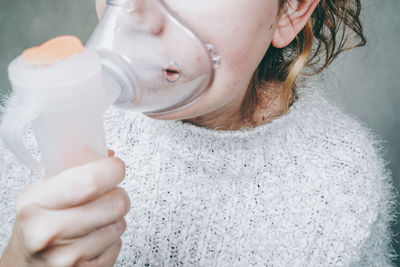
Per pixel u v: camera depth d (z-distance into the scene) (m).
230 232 0.77
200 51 0.52
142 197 0.76
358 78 1.85
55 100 0.36
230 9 0.54
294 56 0.86
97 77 0.37
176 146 0.77
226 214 0.77
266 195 0.79
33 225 0.42
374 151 0.88
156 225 0.76
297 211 0.79
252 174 0.79
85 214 0.42
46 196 0.40
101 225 0.43
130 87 0.47
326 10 0.92
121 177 0.43
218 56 0.55
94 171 0.40
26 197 0.41
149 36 0.48
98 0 0.60
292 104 0.84
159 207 0.76
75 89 0.36
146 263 0.76
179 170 0.77
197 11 0.53
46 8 2.12
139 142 0.78
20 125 0.37
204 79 0.54
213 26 0.54
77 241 0.44
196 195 0.77
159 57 0.48
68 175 0.40
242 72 0.60
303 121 0.83
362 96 1.85
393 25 1.85
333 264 0.79
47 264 0.44
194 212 0.77
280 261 0.78
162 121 0.76
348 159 0.83
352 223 0.80
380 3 1.85
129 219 0.76
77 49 0.36
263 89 0.84
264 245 0.78
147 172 0.77
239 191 0.78
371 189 0.82
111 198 0.44
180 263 0.77
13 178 0.78
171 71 0.51
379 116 1.82
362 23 1.28
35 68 0.35
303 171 0.81
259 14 0.58
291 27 0.69
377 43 1.85
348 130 0.86
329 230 0.79
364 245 0.81
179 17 0.51
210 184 0.77
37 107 0.36
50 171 0.43
